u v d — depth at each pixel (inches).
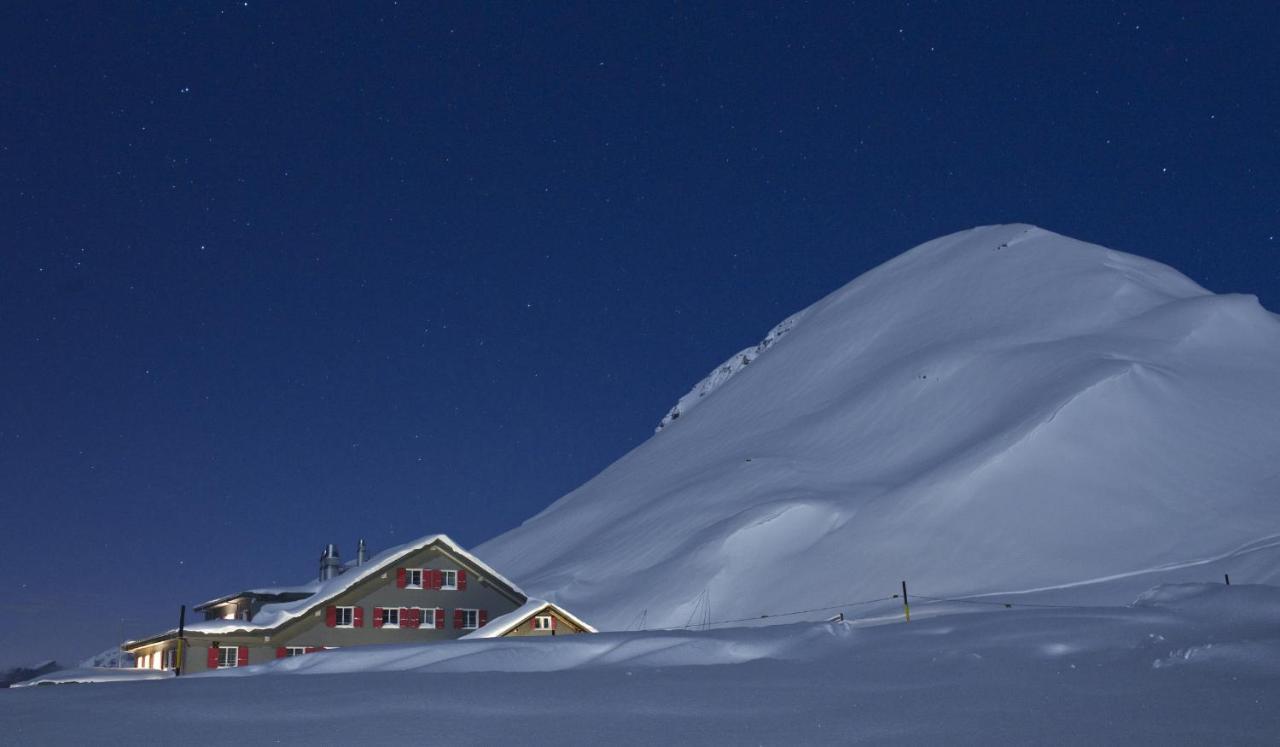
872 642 928.3
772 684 649.0
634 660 892.0
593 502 5403.5
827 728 453.7
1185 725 435.8
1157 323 3996.1
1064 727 437.1
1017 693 564.1
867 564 2878.9
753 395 5915.4
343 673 868.6
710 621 2876.5
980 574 2699.3
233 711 557.3
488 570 2333.9
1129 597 2095.2
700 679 687.1
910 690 596.4
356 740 443.8
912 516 3014.3
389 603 2252.7
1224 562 2277.3
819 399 5147.6
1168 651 722.2
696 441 5693.9
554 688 641.0
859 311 6063.0
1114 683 595.2
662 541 3757.4
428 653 1045.8
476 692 625.9
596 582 3565.5
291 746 430.3
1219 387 3430.1
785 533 3191.4
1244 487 2910.9
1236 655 659.4
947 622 991.6
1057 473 3009.4
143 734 474.9
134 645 2266.2
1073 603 2057.1
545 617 2060.8
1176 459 3056.1
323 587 2261.3
